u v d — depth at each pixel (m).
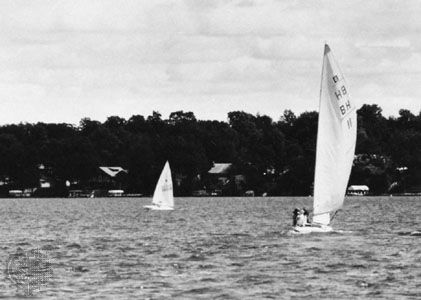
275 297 107.00
